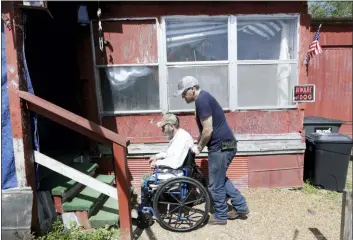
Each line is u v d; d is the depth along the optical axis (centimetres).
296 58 420
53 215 311
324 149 429
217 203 333
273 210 373
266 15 409
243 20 412
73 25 414
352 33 603
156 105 420
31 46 443
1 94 271
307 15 410
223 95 422
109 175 411
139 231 325
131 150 421
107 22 402
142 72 413
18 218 273
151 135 424
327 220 347
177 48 412
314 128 486
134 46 407
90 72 411
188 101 320
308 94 421
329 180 433
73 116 276
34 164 300
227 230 327
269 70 422
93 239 281
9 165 279
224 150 319
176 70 414
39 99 277
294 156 433
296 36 416
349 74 616
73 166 389
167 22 406
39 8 281
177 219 329
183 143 336
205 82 418
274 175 437
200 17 404
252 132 429
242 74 420
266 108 425
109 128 423
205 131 307
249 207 381
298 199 405
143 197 335
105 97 417
